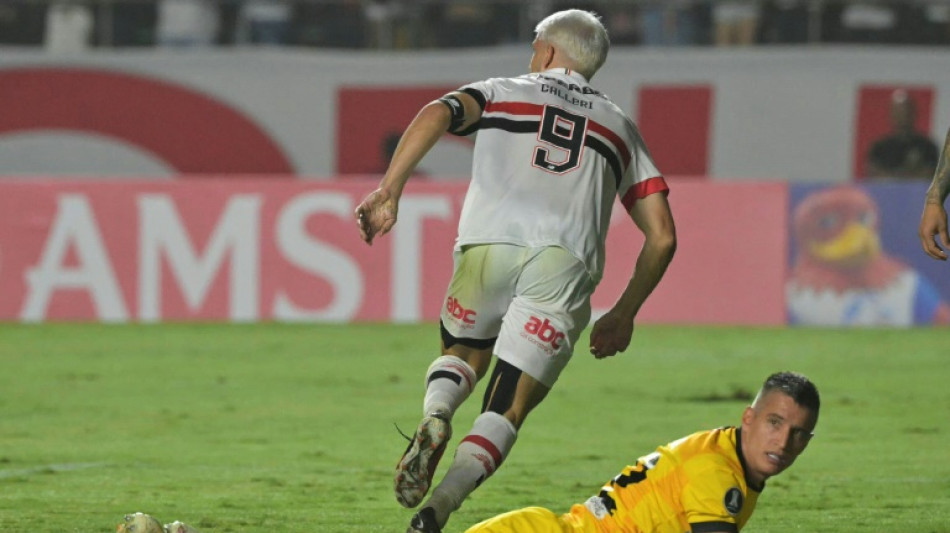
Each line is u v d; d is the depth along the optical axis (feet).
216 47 195.11
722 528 44.39
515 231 52.24
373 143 185.68
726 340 143.43
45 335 145.38
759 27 190.70
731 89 181.88
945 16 190.29
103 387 114.01
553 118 53.42
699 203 153.99
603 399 108.78
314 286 154.10
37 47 193.47
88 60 185.47
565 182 52.85
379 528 64.44
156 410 102.83
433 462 49.32
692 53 181.98
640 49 185.26
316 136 186.09
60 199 153.48
